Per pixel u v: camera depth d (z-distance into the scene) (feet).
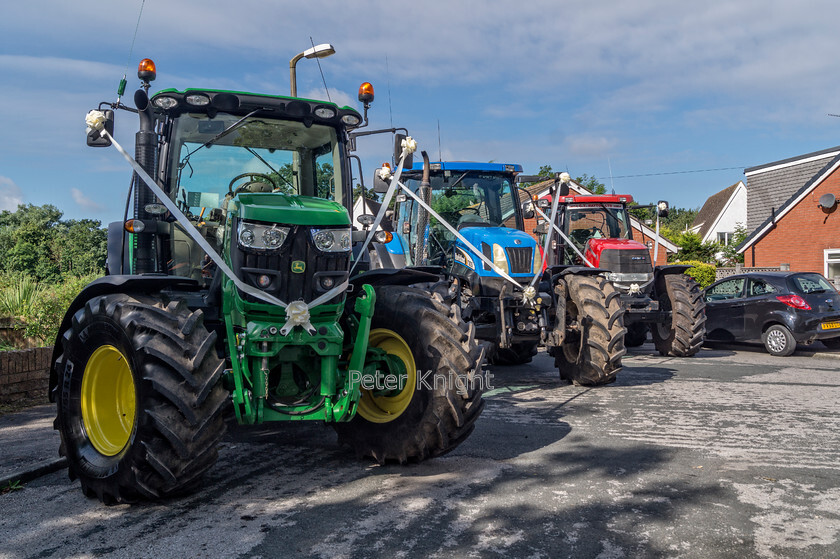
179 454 12.57
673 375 30.91
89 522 12.25
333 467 15.79
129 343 12.93
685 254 123.03
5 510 12.98
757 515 12.51
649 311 35.70
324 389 14.21
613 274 36.06
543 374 31.48
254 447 17.70
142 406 12.58
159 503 13.26
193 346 12.92
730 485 14.34
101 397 14.57
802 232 81.82
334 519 12.25
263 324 13.60
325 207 14.39
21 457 16.26
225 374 13.82
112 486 12.92
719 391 26.50
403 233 31.63
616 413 22.20
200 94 16.11
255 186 16.60
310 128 17.74
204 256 16.63
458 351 15.07
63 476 15.33
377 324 16.22
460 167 31.04
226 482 14.60
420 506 12.95
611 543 11.16
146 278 13.69
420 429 15.08
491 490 13.96
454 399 14.88
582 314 26.71
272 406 13.92
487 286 27.22
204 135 16.90
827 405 23.48
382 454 15.71
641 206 40.60
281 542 11.18
